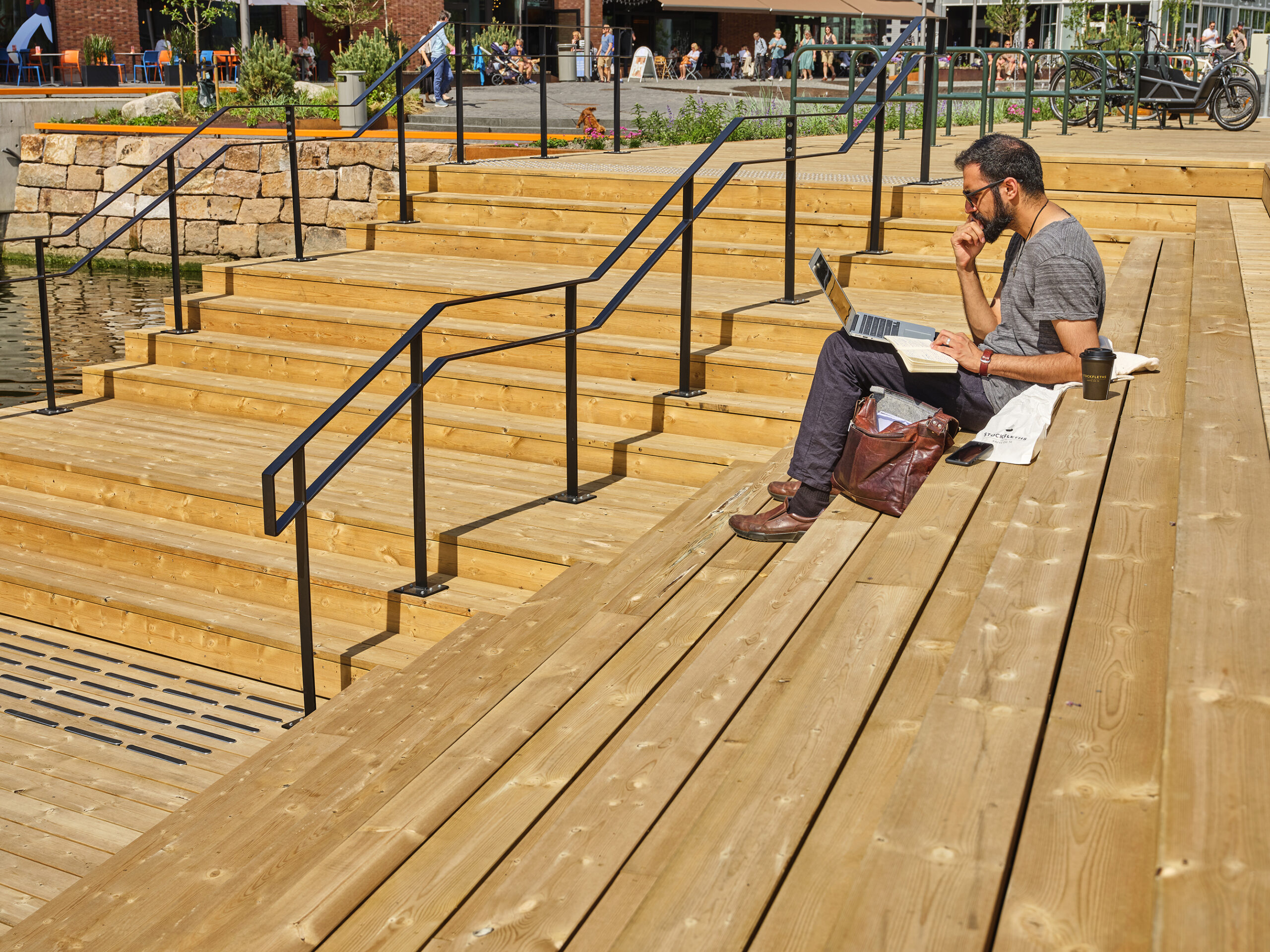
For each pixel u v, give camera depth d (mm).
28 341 12117
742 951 1963
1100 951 1751
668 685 3336
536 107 19484
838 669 2721
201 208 18250
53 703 4938
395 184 16875
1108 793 2111
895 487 3912
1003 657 2576
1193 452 3562
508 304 7062
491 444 6238
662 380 6320
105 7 34562
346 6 29422
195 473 6078
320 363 7090
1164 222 7574
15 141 20406
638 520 5270
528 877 2268
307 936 2344
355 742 3492
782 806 2301
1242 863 1804
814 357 6172
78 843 3973
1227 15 34812
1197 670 2344
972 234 4090
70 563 5938
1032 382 4055
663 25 41406
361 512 5406
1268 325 4984
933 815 2076
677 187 5773
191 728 4750
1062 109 14602
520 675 3730
